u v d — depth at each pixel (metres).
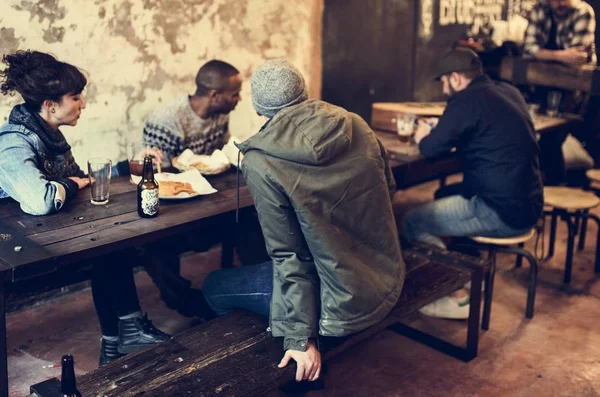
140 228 2.45
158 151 3.07
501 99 3.36
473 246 3.49
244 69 4.38
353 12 5.01
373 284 2.31
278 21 4.51
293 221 2.19
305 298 2.21
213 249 4.40
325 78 5.04
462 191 3.51
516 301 3.78
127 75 3.75
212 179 3.06
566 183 4.93
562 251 4.48
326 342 2.38
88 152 3.69
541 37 5.18
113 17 3.61
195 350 2.31
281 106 2.25
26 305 3.56
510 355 3.25
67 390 1.83
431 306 3.54
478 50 5.46
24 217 2.52
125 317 2.79
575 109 5.45
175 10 3.88
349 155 2.29
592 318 3.63
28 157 2.57
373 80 5.30
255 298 2.54
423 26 5.37
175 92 4.01
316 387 2.91
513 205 3.30
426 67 5.50
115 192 2.85
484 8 5.85
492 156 3.31
